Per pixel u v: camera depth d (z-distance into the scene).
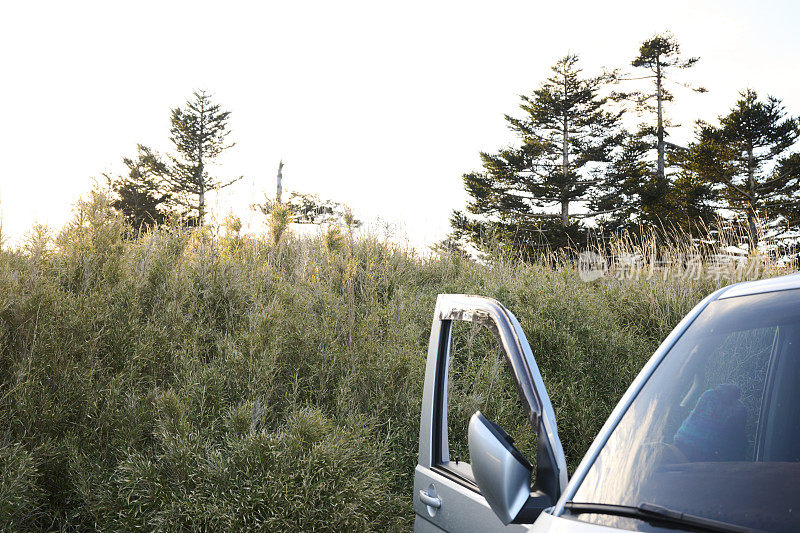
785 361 1.54
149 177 46.22
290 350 5.20
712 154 36.19
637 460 1.44
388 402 4.82
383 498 3.90
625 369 5.55
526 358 1.90
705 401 1.51
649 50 42.97
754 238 7.98
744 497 1.26
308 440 3.82
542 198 37.53
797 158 35.81
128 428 4.05
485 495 1.60
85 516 3.71
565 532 1.32
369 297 6.36
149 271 5.75
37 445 3.82
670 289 7.38
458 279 8.11
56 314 4.57
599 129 39.19
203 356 5.30
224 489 3.55
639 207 36.56
